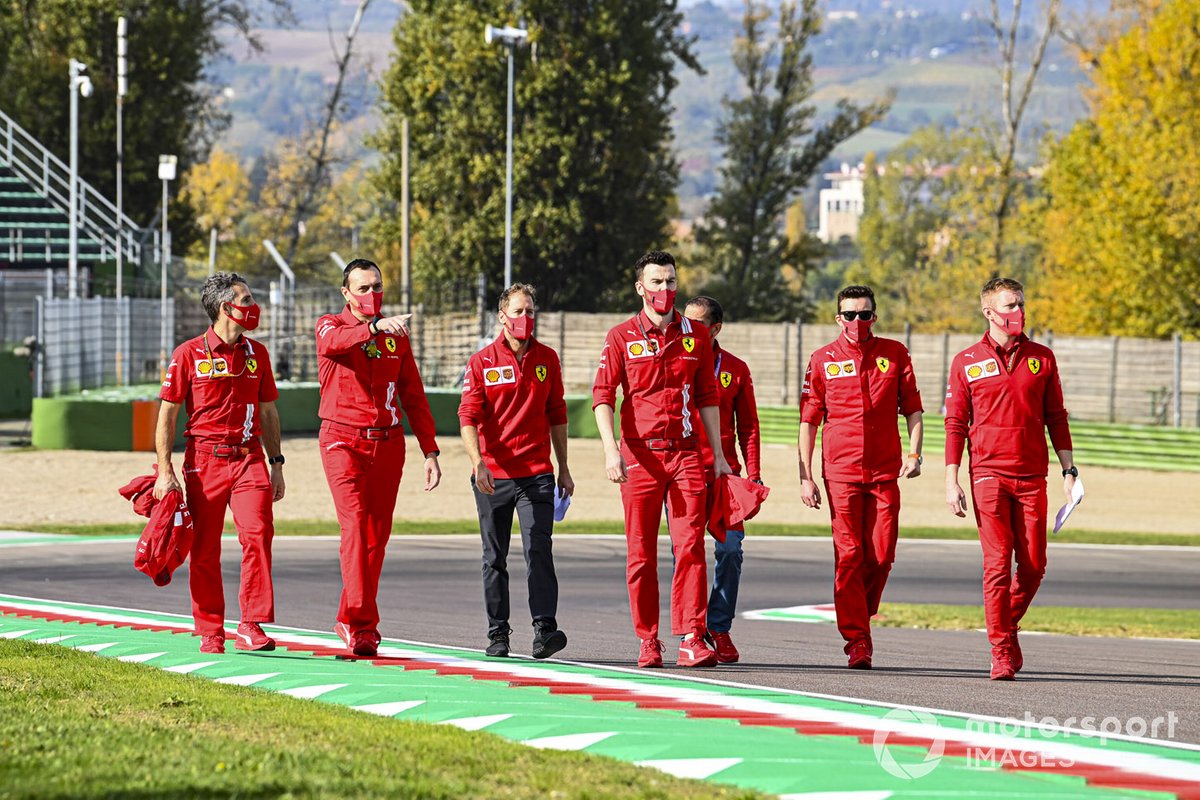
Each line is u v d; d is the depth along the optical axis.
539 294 67.94
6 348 43.66
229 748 6.07
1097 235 54.88
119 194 53.53
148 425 33.84
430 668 9.26
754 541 23.78
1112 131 55.03
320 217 108.88
